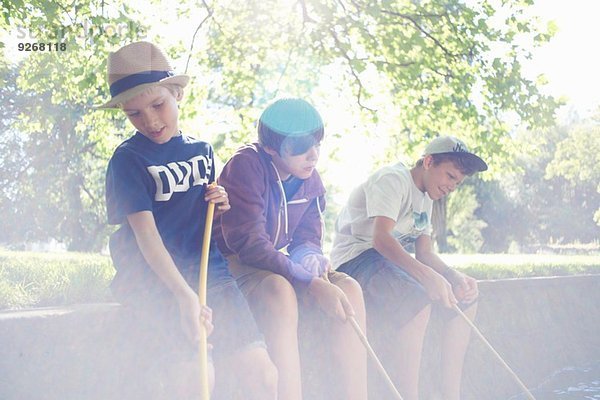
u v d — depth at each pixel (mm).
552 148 31516
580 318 5527
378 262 3543
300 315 3131
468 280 3678
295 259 3182
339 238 3828
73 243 24531
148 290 2609
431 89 10148
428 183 3740
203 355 2354
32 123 12711
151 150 2742
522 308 4836
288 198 3164
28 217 22578
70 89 9883
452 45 10070
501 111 10117
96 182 24859
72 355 2488
